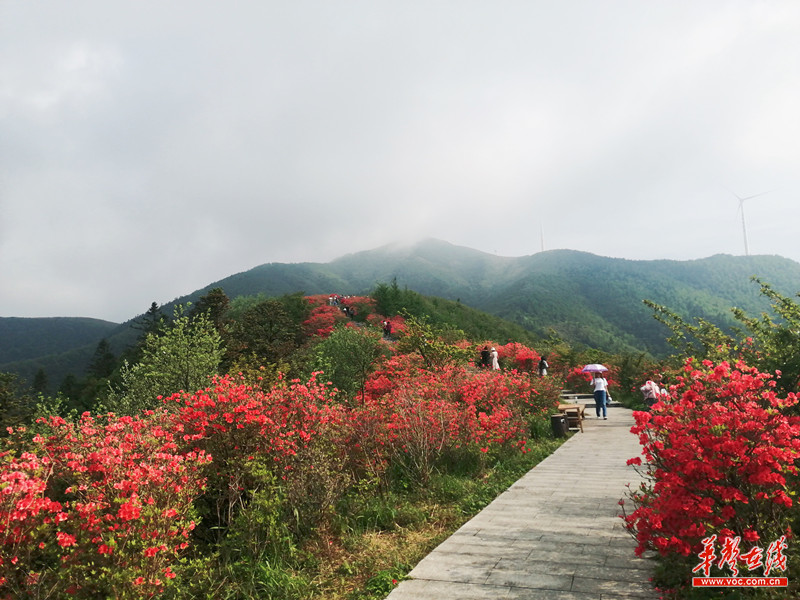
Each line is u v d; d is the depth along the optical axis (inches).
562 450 433.4
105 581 136.7
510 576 171.6
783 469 143.0
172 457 165.0
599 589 157.2
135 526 143.5
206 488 189.0
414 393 370.9
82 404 1231.5
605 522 225.9
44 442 177.3
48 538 144.8
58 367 6225.4
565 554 189.3
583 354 1249.4
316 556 201.9
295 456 233.0
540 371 884.6
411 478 297.6
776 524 145.9
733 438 142.9
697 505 141.3
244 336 1243.2
